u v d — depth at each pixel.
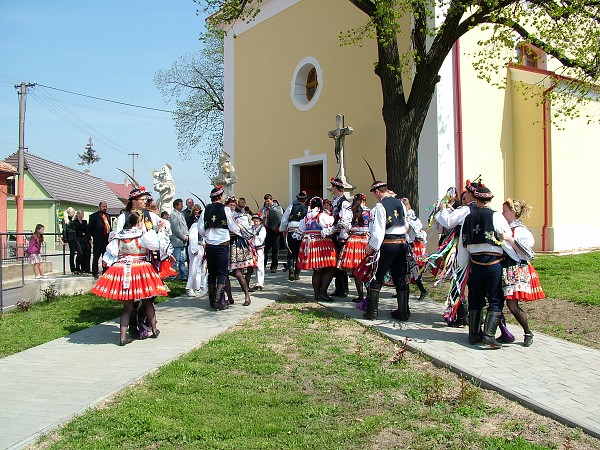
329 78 16.53
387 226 7.41
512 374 5.20
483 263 6.09
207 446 3.87
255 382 5.17
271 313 8.25
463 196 7.21
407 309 7.55
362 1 10.85
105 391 4.97
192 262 10.21
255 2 19.53
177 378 5.28
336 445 3.86
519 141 14.70
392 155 10.84
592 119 15.34
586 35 11.02
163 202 15.30
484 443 3.85
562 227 14.41
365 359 5.80
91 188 45.00
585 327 6.91
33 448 3.89
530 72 14.33
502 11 10.36
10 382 5.25
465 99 13.74
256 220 10.48
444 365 5.55
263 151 19.22
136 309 6.93
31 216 36.59
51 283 10.77
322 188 17.69
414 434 4.03
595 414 4.27
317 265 8.95
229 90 20.94
